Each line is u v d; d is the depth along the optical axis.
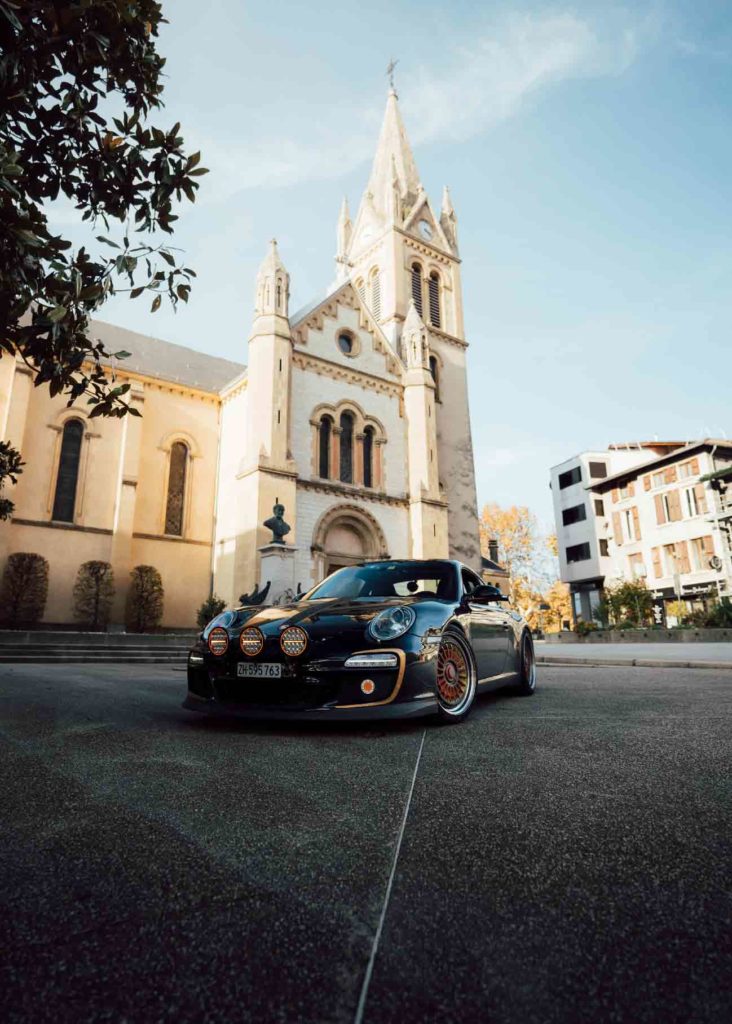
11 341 3.21
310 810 1.72
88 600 17.77
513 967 0.90
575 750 2.54
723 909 1.09
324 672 3.11
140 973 0.89
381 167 30.25
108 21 3.09
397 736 2.95
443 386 26.55
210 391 22.50
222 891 1.18
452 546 24.42
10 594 16.59
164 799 1.84
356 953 0.94
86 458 19.39
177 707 4.04
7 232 2.82
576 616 36.53
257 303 19.22
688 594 28.92
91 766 2.28
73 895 1.16
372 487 21.08
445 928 1.02
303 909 1.10
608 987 0.85
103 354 3.45
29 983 0.85
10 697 4.56
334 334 21.41
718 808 1.70
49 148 3.36
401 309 25.88
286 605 3.91
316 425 19.67
